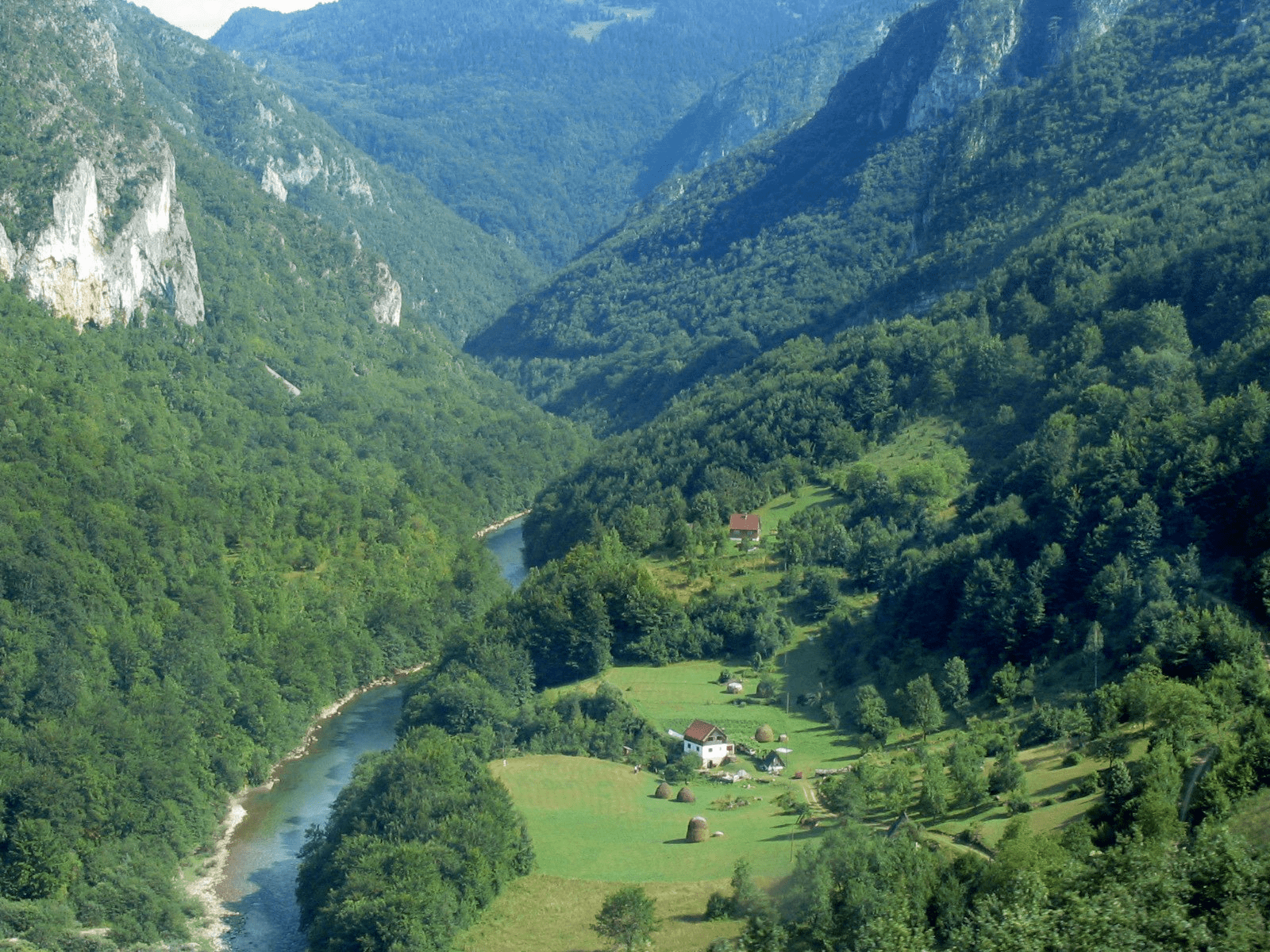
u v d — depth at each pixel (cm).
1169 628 15138
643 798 16400
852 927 11300
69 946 15062
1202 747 12294
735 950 11975
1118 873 9569
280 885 16825
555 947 13225
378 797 16025
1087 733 14238
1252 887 9062
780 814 15275
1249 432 17462
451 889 13988
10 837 16550
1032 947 8912
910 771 15125
